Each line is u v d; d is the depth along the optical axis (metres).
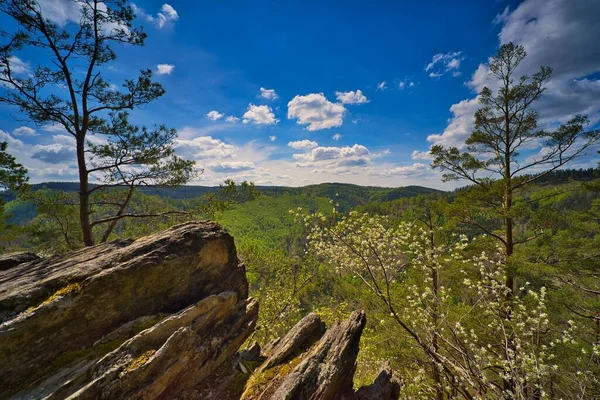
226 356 6.16
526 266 10.48
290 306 17.08
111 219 12.37
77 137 11.10
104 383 3.99
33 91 10.23
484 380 7.65
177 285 5.95
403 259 11.38
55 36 10.13
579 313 11.93
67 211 13.99
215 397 5.25
